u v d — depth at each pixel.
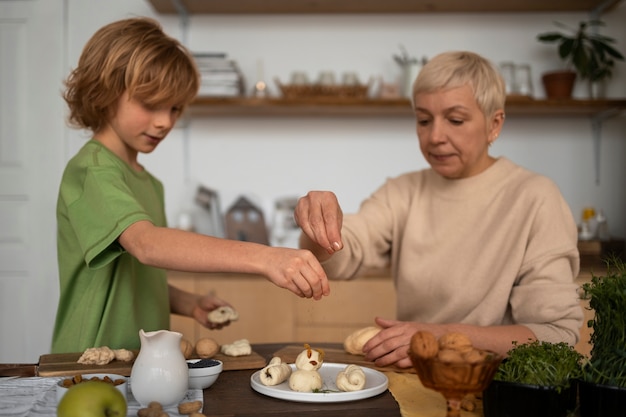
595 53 3.11
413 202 1.69
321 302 2.82
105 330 1.44
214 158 3.35
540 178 1.55
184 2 3.15
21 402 1.00
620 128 3.27
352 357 1.37
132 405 1.01
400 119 3.31
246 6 3.20
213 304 1.70
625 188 3.27
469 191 1.60
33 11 3.35
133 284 1.51
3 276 3.34
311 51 3.34
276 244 3.29
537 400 0.89
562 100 3.01
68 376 1.16
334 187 3.33
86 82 1.43
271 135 3.34
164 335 1.00
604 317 0.99
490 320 1.49
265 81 3.34
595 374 0.95
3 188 3.35
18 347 3.34
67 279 1.47
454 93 1.47
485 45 3.31
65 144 3.35
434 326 1.27
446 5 3.18
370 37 3.32
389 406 1.00
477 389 0.79
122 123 1.45
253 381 1.10
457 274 1.57
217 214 3.28
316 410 0.98
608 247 2.78
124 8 3.36
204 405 1.01
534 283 1.43
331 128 3.33
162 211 1.75
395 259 1.74
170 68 1.42
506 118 3.30
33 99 3.34
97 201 1.29
